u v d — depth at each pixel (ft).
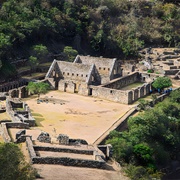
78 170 235.40
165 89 531.50
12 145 199.21
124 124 392.88
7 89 491.72
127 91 471.62
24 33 637.30
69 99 472.44
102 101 475.31
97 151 264.52
